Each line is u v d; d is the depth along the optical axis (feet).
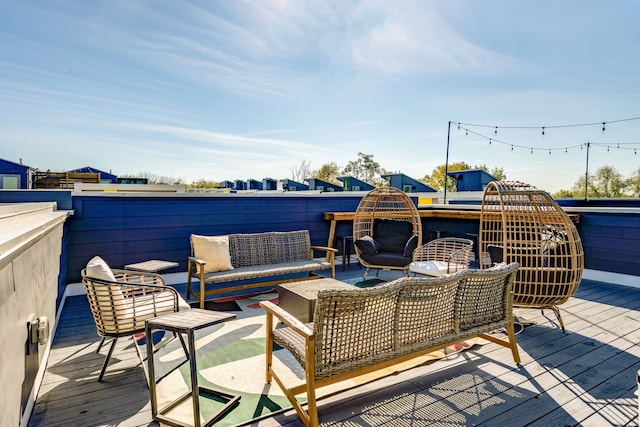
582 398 6.67
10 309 4.82
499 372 7.64
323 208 19.33
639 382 4.28
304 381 7.25
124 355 8.35
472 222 20.49
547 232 11.02
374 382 7.22
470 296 7.23
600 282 15.81
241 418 6.03
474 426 5.83
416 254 14.62
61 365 7.82
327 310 5.46
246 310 11.78
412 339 6.60
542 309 11.55
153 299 7.52
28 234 5.36
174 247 15.14
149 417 6.04
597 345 9.04
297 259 15.07
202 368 7.79
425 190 42.06
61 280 11.42
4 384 4.49
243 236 14.05
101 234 13.70
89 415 6.07
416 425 5.85
